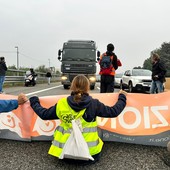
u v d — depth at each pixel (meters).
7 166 3.42
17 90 16.02
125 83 19.23
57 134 3.48
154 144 4.20
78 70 17.89
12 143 4.37
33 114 4.39
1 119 4.46
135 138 4.21
